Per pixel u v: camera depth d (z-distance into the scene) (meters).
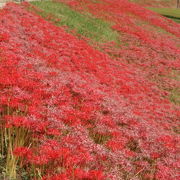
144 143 11.90
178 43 39.62
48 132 9.38
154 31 41.66
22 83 11.91
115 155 9.66
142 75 25.48
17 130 9.17
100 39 30.72
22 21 21.70
